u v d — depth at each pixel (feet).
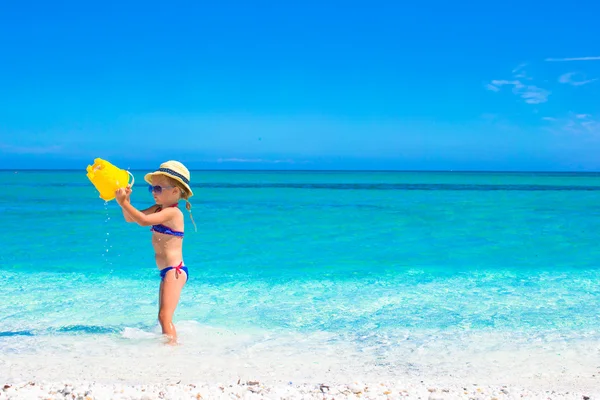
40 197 92.22
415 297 23.12
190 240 42.09
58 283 25.62
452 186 183.42
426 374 13.82
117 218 55.93
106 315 19.66
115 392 11.29
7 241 39.78
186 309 20.86
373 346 16.28
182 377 13.34
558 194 118.93
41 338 16.72
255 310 20.74
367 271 29.68
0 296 22.75
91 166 15.88
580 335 17.40
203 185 184.75
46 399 10.82
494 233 46.83
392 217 61.21
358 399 11.29
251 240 42.24
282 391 11.71
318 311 20.61
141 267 30.04
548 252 36.83
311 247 38.78
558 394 12.01
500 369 14.24
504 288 25.12
